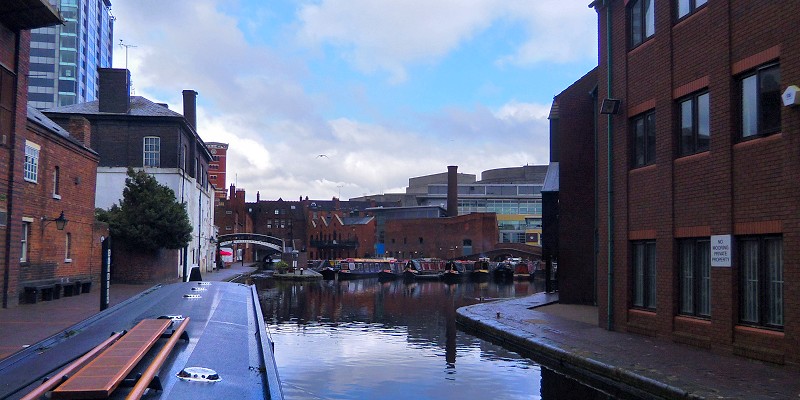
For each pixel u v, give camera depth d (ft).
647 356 37.63
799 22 33.09
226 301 28.91
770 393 27.89
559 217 82.74
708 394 27.71
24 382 14.24
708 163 39.93
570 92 83.97
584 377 37.24
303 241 369.50
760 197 35.60
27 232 68.44
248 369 16.75
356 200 466.29
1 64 57.47
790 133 33.55
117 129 128.88
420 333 58.13
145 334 16.69
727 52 38.24
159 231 100.32
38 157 70.49
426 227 307.99
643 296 48.14
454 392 33.71
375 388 34.50
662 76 45.09
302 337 54.29
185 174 135.74
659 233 45.11
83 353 16.78
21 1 55.88
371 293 125.18
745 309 37.14
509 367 40.75
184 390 13.50
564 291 81.35
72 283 74.59
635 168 49.32
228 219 306.76
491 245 287.89
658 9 45.75
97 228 89.40
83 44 325.62
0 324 47.14
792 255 33.22
